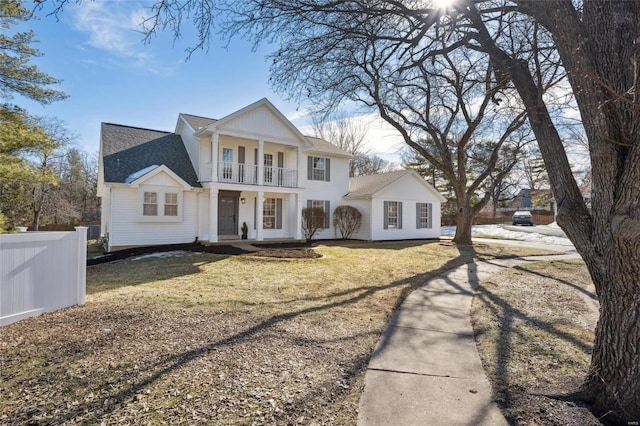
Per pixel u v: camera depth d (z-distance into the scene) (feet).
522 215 114.21
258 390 9.40
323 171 62.49
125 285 22.75
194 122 52.80
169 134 56.85
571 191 10.08
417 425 8.05
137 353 11.47
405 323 16.05
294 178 57.06
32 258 15.07
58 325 13.99
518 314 18.03
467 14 12.98
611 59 8.31
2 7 24.64
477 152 62.18
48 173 39.19
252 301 18.97
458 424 8.11
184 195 47.34
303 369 10.83
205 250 40.68
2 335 12.82
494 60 13.23
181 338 12.92
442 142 53.72
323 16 14.62
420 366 11.42
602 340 8.92
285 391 9.42
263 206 55.77
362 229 61.72
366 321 16.08
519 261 37.63
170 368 10.46
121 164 45.85
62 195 87.66
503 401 9.20
